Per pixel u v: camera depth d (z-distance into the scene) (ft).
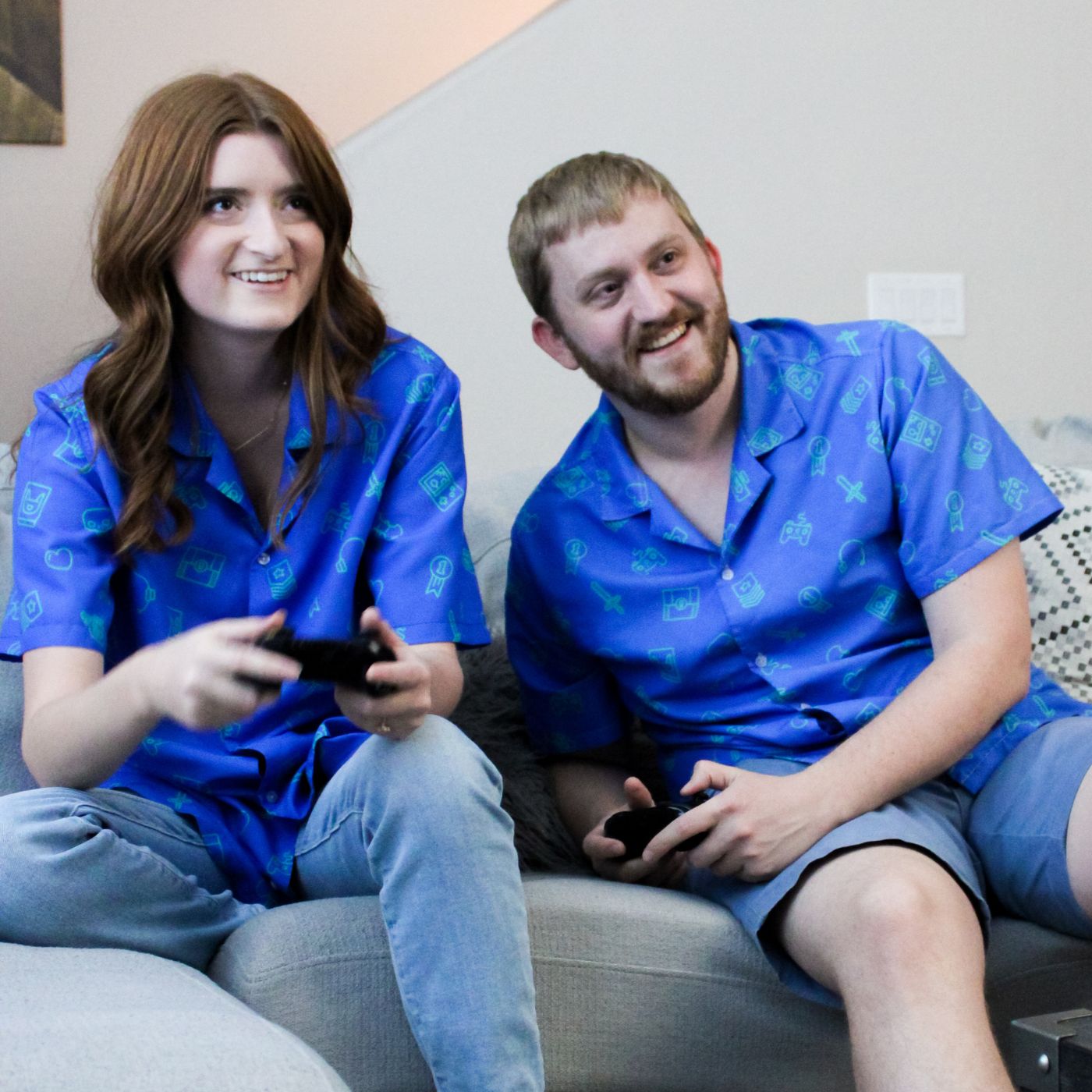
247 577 4.61
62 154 8.21
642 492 4.99
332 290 4.66
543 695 5.25
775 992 4.07
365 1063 3.83
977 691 4.37
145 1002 3.21
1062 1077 3.21
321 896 4.30
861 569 4.77
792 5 8.27
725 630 4.83
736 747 4.88
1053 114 8.57
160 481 4.45
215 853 4.38
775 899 3.99
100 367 4.41
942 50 8.45
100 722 3.75
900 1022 3.48
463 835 3.59
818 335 5.06
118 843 3.84
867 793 4.19
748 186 8.20
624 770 5.28
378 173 7.81
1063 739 4.47
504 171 7.93
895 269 8.36
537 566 5.19
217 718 3.49
